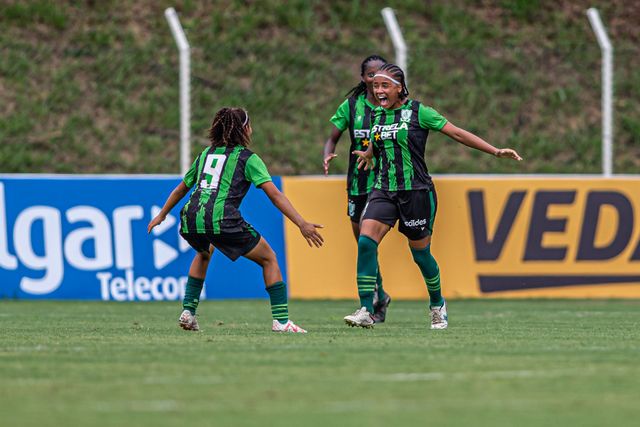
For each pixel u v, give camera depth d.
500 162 61.75
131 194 44.31
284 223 45.75
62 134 60.03
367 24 69.12
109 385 16.81
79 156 59.28
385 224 28.12
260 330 27.98
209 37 65.88
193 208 26.16
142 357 20.45
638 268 46.78
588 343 24.34
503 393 16.23
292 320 33.56
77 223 43.72
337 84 63.84
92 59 63.47
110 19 66.25
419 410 14.73
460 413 14.52
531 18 71.38
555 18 71.62
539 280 46.28
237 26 66.94
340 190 45.84
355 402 15.33
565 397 15.91
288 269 45.56
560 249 46.44
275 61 64.25
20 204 43.31
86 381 17.22
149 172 59.19
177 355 20.83
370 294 28.59
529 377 17.92
